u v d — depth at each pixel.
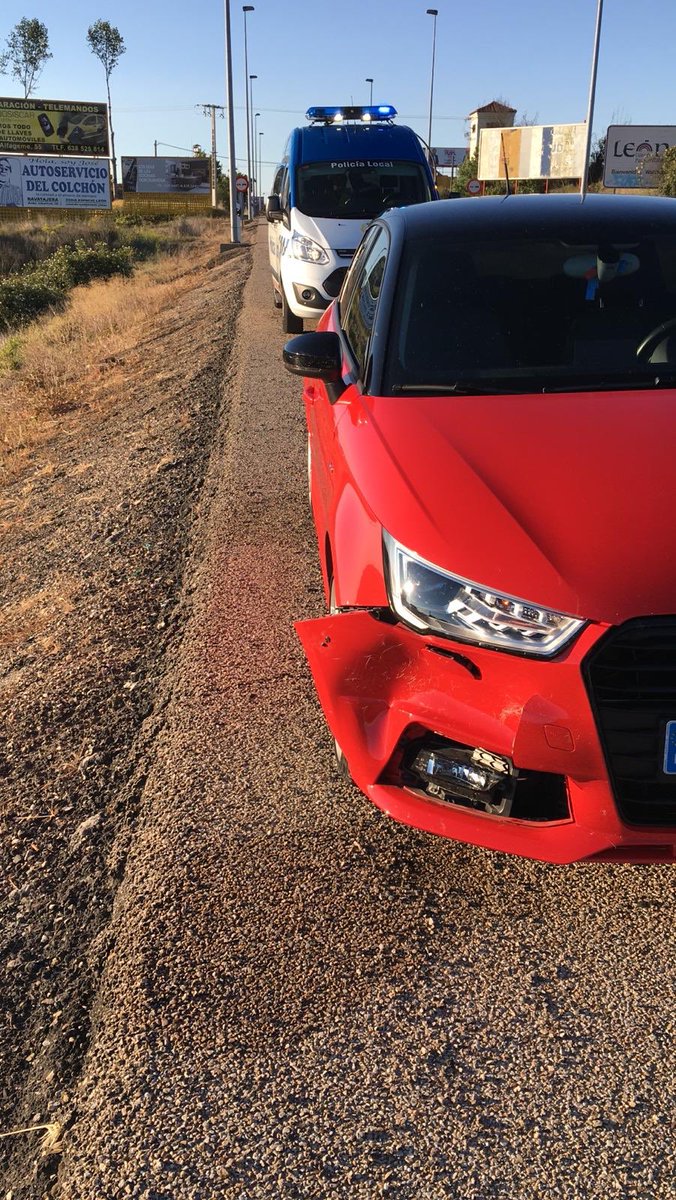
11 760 3.74
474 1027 2.37
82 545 6.37
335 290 10.34
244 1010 2.43
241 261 25.81
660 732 2.33
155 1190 2.00
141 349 15.01
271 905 2.77
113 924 2.77
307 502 6.22
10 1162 2.11
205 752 3.53
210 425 8.57
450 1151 2.06
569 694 2.32
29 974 2.65
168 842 3.05
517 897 2.79
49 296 25.45
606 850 2.43
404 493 2.69
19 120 64.56
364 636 2.64
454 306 3.55
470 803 2.57
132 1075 2.26
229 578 5.10
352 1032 2.36
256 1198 1.97
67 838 3.20
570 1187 1.98
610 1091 2.19
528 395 3.19
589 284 3.61
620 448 2.79
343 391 3.69
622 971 2.53
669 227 3.88
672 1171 2.01
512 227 3.86
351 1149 2.07
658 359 3.38
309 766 3.41
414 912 2.73
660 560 2.36
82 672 4.37
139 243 44.75
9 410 12.48
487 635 2.38
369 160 11.15
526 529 2.49
